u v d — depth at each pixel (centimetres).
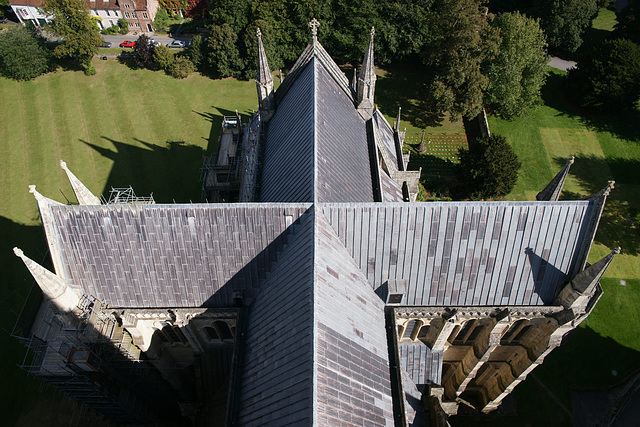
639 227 8438
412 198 6944
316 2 11319
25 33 11762
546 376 6362
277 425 3284
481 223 4303
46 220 4122
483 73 9856
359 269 4475
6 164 9819
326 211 4269
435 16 9856
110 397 4912
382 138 7144
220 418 5478
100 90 11944
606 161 9775
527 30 9550
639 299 7325
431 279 4538
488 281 4553
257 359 4003
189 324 4744
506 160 8138
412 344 5375
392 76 12231
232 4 11494
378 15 11369
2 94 11738
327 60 6162
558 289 4578
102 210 4169
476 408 6178
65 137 10506
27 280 7506
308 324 3469
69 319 4350
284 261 4316
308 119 5184
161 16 14450
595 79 10244
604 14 14550
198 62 12381
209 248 4394
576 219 4262
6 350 6619
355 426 3303
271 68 11994
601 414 6009
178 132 10656
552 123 10638
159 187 9281
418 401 5338
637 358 6581
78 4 11369
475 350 5194
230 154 9069
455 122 10838
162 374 5450
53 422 6028
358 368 3694
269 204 4250
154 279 4503
